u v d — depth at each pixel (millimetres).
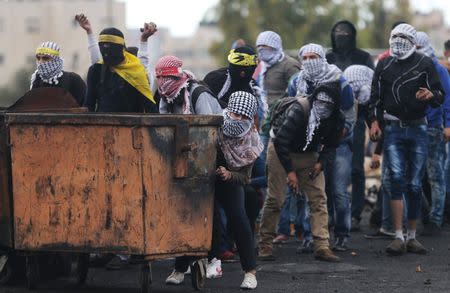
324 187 24188
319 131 23297
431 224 28781
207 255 19812
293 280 21734
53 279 21781
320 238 24109
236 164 19703
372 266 23531
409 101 25062
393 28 27953
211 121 19328
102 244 18938
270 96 28141
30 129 19266
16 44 120625
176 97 21094
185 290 20469
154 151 18656
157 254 18844
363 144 29812
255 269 20703
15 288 20719
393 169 25188
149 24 24984
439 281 21484
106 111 23094
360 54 31156
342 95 25141
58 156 19125
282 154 23344
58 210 19219
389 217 28266
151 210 18688
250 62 23531
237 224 20359
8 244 20000
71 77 24562
